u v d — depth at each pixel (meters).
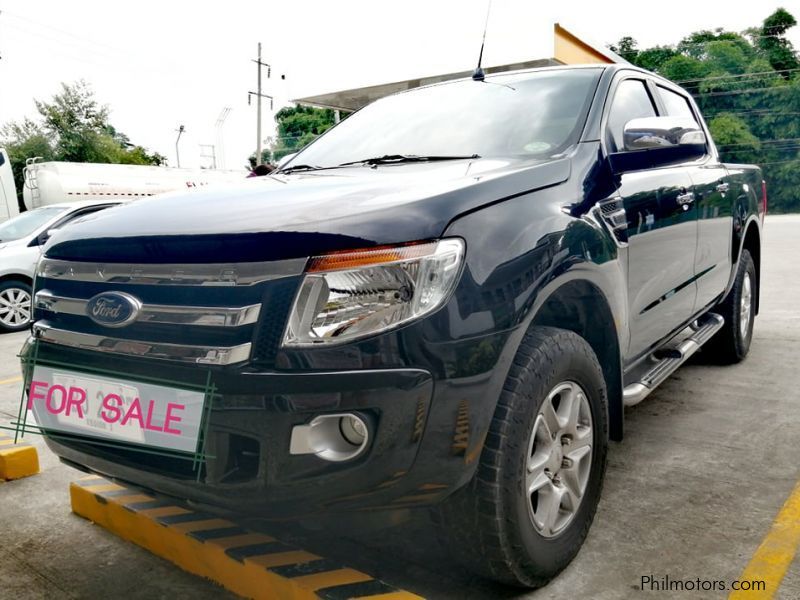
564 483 2.16
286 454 1.67
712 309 4.16
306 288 1.68
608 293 2.31
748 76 54.06
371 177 2.29
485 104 2.99
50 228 8.45
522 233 1.95
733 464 3.00
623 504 2.64
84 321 1.97
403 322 1.68
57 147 34.09
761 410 3.71
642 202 2.73
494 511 1.86
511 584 2.02
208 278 1.75
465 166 2.38
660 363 3.11
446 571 2.20
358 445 1.70
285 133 56.53
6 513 2.74
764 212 4.86
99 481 2.80
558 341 2.06
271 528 2.37
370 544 2.37
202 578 2.22
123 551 2.42
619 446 3.25
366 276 1.69
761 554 2.24
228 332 1.71
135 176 16.25
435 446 1.71
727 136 52.62
